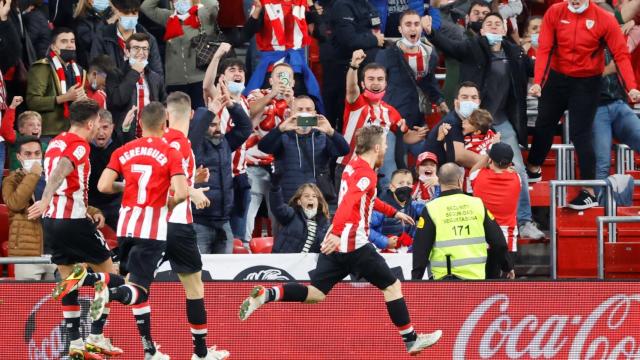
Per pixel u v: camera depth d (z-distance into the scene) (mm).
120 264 26406
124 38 37188
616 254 33906
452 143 34844
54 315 28734
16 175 32062
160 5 40094
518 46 38062
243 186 34750
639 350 28719
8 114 34594
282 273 30844
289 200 34094
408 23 37812
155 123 25922
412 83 38188
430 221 28844
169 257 26125
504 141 37531
